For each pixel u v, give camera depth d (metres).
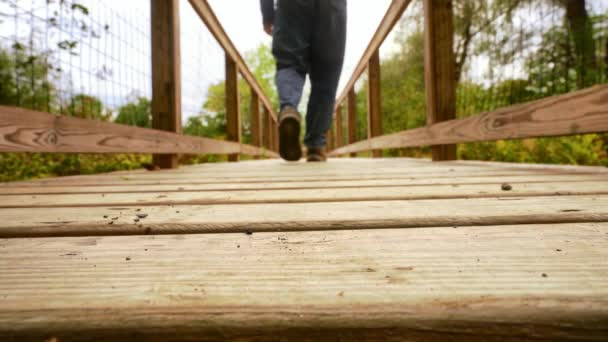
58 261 0.50
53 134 1.62
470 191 1.04
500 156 3.66
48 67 2.51
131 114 3.31
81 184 1.50
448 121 2.54
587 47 2.61
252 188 1.25
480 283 0.40
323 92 3.06
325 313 0.34
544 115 1.67
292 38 2.81
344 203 0.89
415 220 0.69
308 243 0.57
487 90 2.95
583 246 0.52
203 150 3.39
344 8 2.86
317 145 3.34
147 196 1.09
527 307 0.33
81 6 2.49
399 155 6.67
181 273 0.45
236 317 0.34
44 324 0.33
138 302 0.37
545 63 2.64
